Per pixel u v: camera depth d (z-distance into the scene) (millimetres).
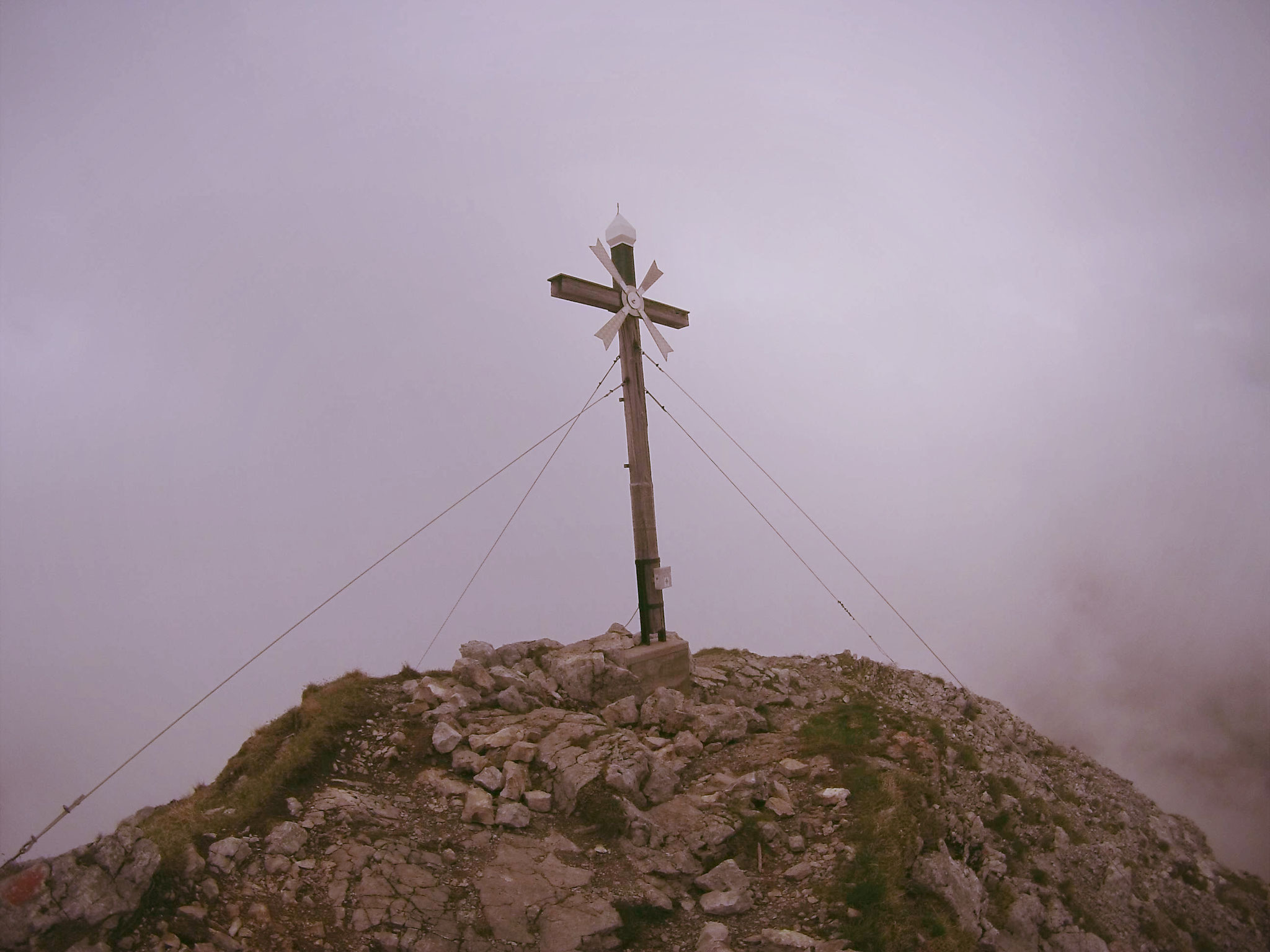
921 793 8898
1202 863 10969
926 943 6566
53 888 5367
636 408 12977
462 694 10500
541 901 6684
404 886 6625
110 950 5289
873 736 10766
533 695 11039
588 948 6195
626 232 13508
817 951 6211
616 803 8062
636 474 12867
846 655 15914
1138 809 12000
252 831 6980
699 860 7629
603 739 9289
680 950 6418
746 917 6812
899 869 7340
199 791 8719
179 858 6117
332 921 6070
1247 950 9250
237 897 6070
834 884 7055
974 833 8922
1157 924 8891
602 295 12625
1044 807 10477
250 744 9359
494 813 7961
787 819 8266
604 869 7285
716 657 15305
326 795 7773
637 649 12109
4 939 5074
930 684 14875
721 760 9938
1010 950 7391
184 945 5477
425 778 8555
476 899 6660
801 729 11211
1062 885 8844
